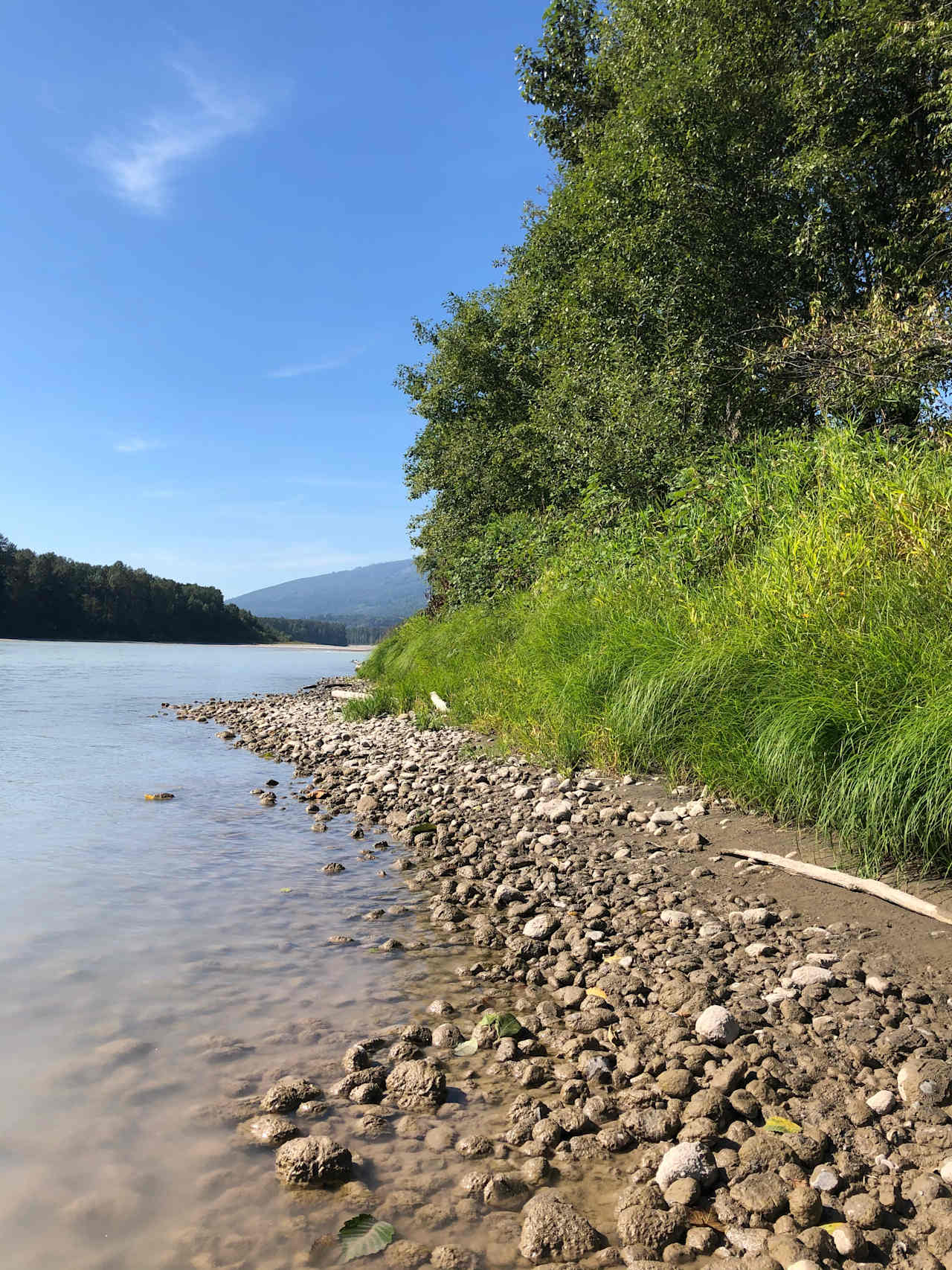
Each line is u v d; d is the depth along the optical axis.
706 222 13.45
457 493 25.09
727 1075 2.64
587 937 4.07
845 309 12.52
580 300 16.17
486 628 14.20
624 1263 1.99
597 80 16.95
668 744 6.66
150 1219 2.11
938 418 9.27
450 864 5.53
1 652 53.94
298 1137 2.49
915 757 3.96
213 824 6.73
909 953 3.51
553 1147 2.48
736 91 12.95
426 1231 2.10
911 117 12.47
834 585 5.62
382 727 12.59
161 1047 3.03
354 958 3.98
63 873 5.18
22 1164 2.32
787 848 4.93
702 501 9.45
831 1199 2.14
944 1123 2.39
